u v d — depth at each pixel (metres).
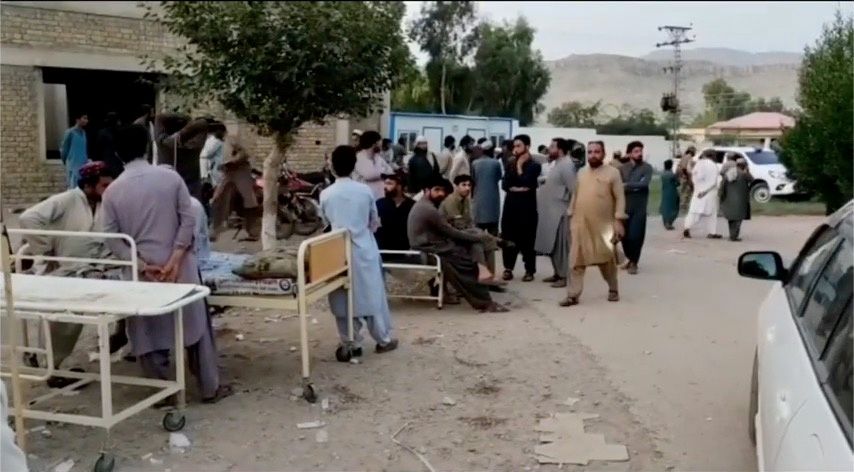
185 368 5.81
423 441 4.80
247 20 8.57
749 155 22.52
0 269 4.96
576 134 23.95
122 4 17.38
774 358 3.55
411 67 10.63
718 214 14.87
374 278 6.34
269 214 9.96
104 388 4.18
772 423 3.10
